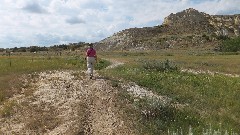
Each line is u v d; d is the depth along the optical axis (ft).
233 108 65.72
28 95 70.23
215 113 61.93
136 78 80.43
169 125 51.67
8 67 112.78
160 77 85.51
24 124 54.19
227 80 92.73
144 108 55.16
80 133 47.93
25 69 106.73
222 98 71.82
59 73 94.27
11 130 52.44
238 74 124.26
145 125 49.62
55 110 59.47
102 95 63.31
